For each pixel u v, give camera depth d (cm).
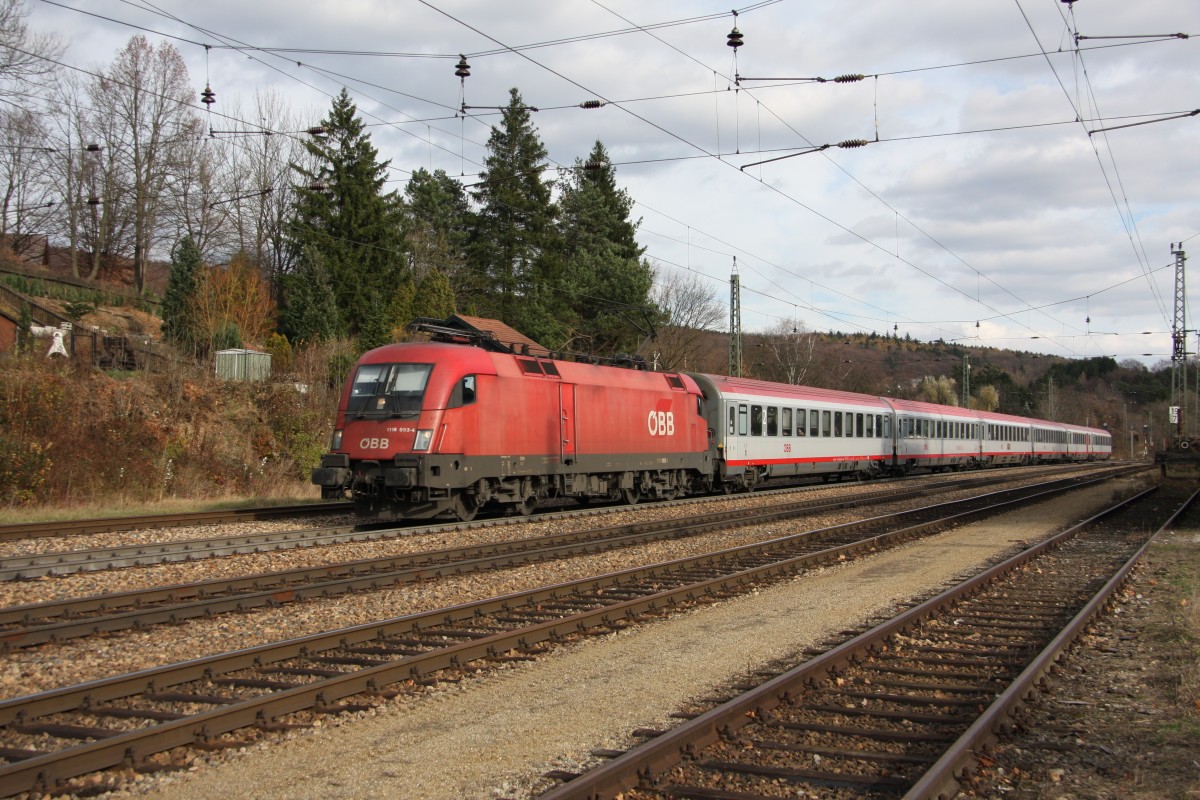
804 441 3241
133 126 4872
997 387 11125
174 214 5112
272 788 534
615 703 693
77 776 540
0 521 1803
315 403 2980
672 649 869
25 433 2166
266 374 3155
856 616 1020
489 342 2036
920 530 1844
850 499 2595
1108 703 701
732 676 770
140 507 2155
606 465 2227
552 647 872
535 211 5372
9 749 577
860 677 766
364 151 4669
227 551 1418
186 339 3547
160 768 560
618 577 1216
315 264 4144
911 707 686
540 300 5138
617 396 2281
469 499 1908
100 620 910
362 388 1803
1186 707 681
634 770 527
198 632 918
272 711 645
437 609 974
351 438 1769
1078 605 1098
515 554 1394
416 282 5262
